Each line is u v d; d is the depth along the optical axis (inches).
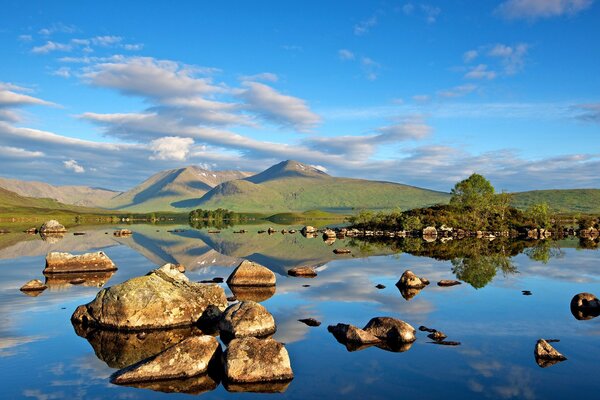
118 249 2829.7
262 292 1384.1
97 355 797.2
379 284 1515.7
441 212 5925.2
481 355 792.3
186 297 1040.8
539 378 691.4
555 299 1273.4
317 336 900.6
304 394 633.0
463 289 1433.3
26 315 1063.6
